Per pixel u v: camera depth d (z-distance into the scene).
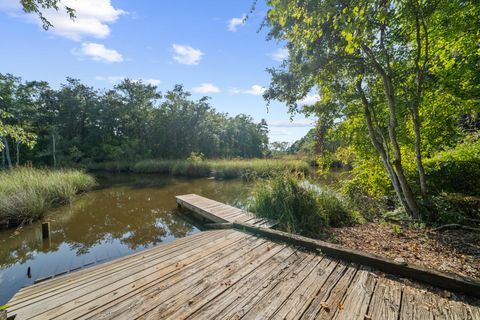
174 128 23.92
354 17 2.06
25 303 1.90
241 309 1.76
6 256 3.96
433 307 1.71
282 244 3.09
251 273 2.31
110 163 19.31
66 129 22.56
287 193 4.62
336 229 3.91
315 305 1.78
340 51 3.35
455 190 4.60
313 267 2.39
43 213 6.06
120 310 1.79
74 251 4.14
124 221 5.79
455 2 3.52
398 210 4.33
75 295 2.01
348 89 4.23
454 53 4.13
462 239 3.05
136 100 24.03
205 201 6.31
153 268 2.50
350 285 2.03
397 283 2.04
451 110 4.64
